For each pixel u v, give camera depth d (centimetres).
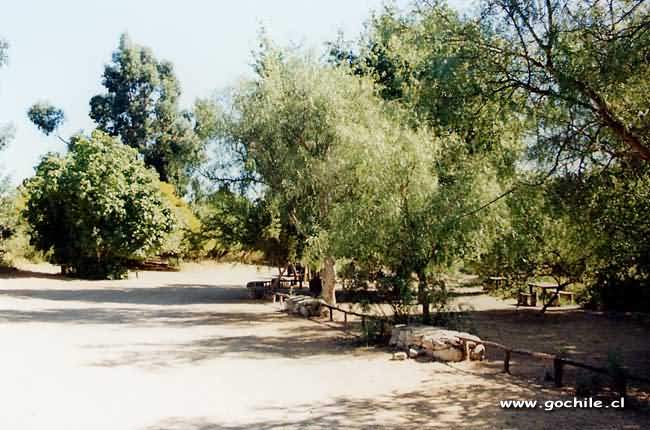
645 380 785
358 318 1825
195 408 805
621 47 770
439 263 1308
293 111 1883
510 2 898
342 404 826
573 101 808
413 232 1300
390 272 1374
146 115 5422
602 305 1973
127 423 734
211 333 1535
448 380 970
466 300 2331
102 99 5466
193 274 4156
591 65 803
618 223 1048
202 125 2252
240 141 2123
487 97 958
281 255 2350
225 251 2680
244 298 2523
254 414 775
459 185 1284
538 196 1010
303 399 855
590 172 932
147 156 5331
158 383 959
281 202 2027
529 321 1716
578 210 959
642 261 1224
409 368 1072
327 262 1948
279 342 1391
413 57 1120
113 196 3422
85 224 3441
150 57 5588
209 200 2338
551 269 1781
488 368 1068
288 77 1955
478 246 1321
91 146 3525
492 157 1096
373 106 1814
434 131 1238
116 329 1588
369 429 707
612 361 852
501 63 938
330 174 1770
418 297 1335
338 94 1852
